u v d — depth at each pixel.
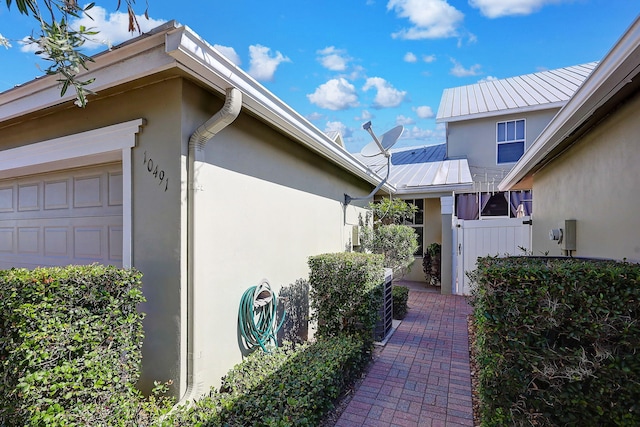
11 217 4.93
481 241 8.22
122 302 2.60
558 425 2.15
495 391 2.30
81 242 4.05
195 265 2.99
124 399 2.60
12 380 2.23
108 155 3.44
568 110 3.23
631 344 1.95
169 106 2.96
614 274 2.01
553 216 5.26
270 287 4.17
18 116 3.67
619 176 3.04
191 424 2.51
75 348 2.29
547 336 2.17
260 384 3.08
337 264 4.37
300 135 4.40
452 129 11.72
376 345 4.82
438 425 2.92
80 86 1.98
